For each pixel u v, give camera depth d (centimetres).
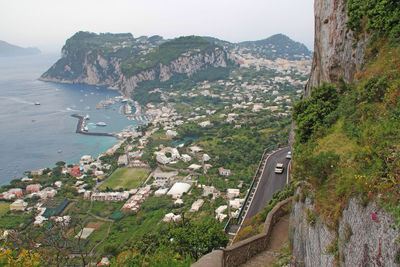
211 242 2305
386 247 788
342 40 2478
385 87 1405
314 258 1223
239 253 1645
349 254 951
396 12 1819
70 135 15325
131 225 7212
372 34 2000
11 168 11469
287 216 2286
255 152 11056
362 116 1435
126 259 2375
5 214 7869
